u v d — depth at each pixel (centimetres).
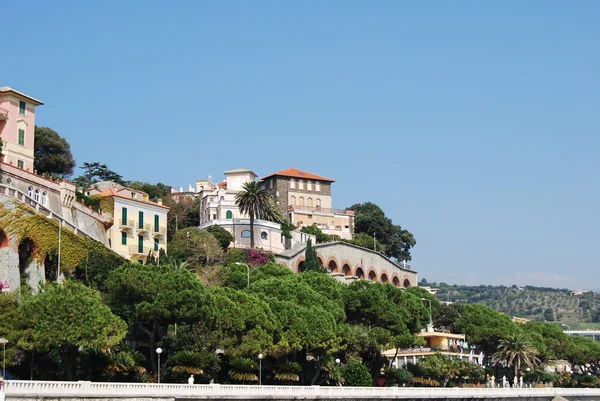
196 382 8819
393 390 10244
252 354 9512
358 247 18475
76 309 7769
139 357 8875
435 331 16888
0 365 7531
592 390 14525
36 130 16300
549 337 17100
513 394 12638
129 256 13475
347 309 12156
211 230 16288
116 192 13675
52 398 6344
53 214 10462
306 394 8894
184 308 8906
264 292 11138
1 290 9131
